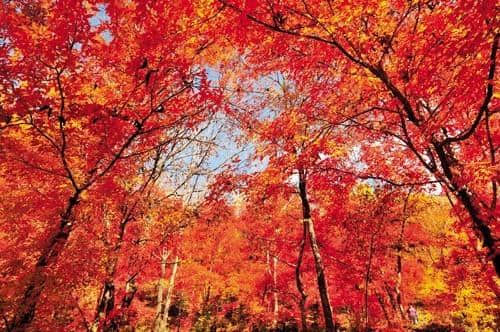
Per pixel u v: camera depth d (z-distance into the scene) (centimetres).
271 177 859
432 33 465
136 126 621
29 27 511
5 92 495
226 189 945
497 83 536
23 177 646
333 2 491
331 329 898
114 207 795
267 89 976
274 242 1283
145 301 2239
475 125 505
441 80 553
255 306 2169
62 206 633
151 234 939
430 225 1284
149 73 532
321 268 966
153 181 898
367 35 556
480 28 387
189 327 2564
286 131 794
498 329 1451
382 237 1178
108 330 816
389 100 646
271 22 528
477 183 539
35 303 525
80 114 539
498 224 545
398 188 896
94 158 641
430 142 589
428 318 1600
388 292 1209
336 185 812
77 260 592
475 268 954
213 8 487
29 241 631
